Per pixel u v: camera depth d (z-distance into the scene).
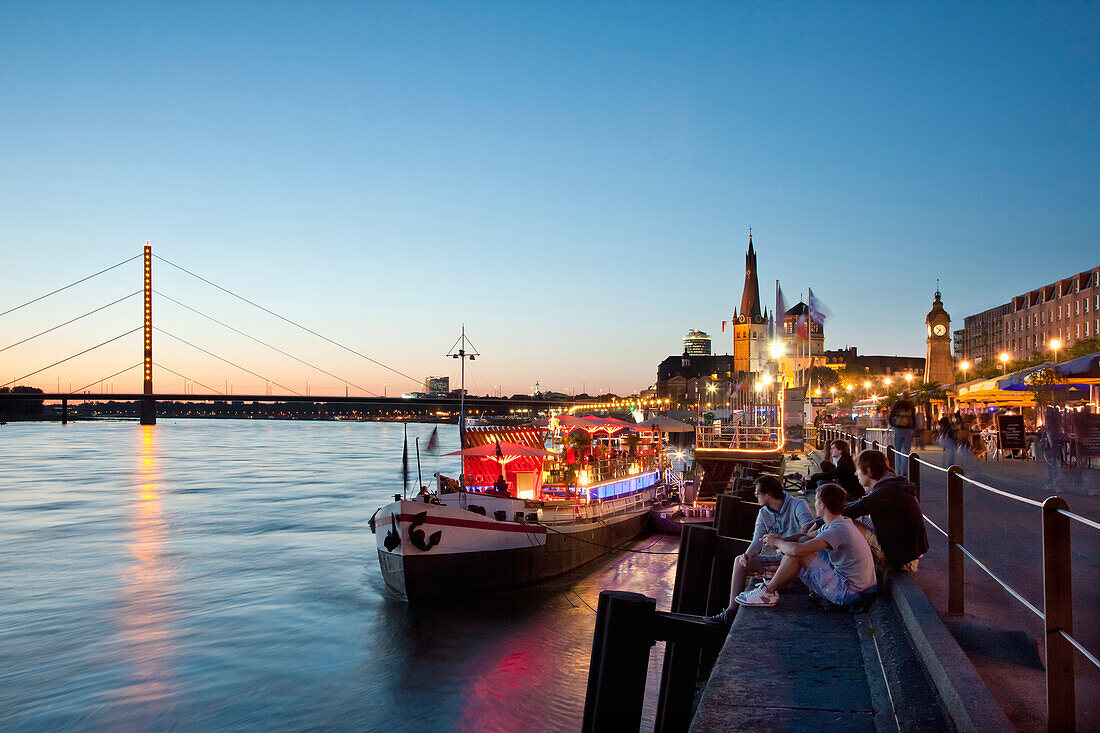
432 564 24.11
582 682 18.05
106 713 17.12
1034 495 16.59
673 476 42.88
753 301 195.38
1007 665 5.79
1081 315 88.56
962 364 77.44
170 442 186.00
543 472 31.22
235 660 20.42
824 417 66.25
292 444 180.12
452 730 15.70
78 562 34.72
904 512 8.60
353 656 20.34
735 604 8.39
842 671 6.15
